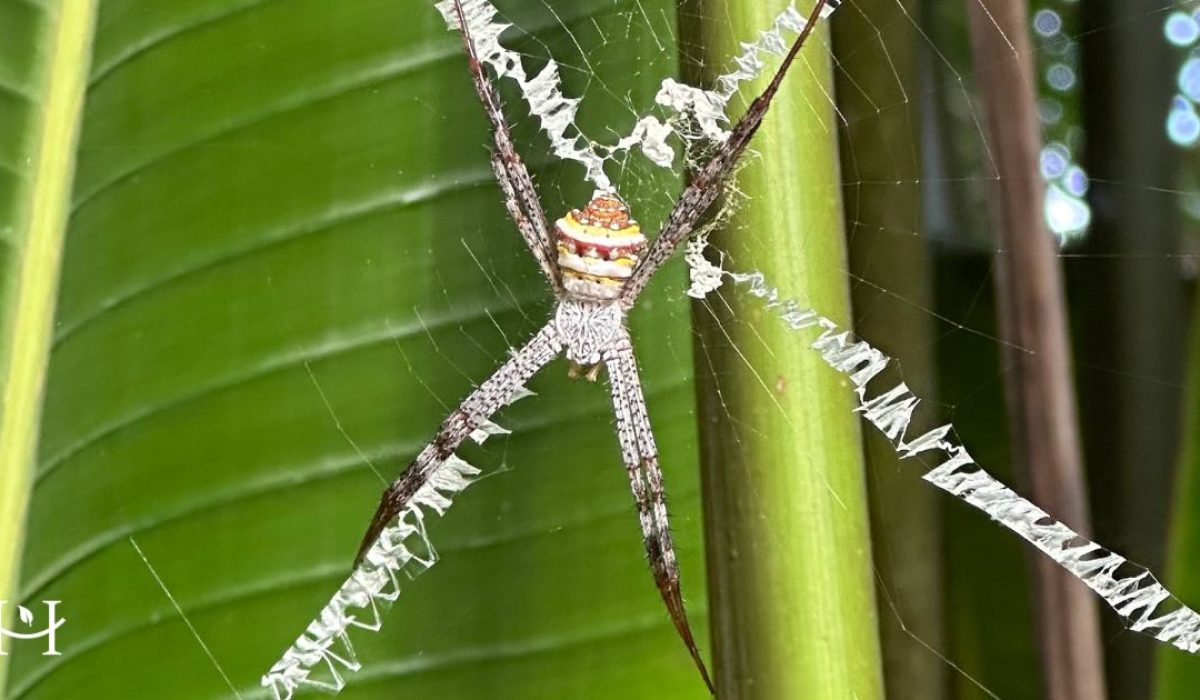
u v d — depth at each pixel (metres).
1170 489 0.16
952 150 0.16
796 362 0.15
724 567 0.15
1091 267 0.16
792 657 0.15
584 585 0.16
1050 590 0.16
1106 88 0.16
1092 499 0.16
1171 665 0.16
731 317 0.15
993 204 0.16
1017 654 0.16
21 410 0.16
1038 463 0.16
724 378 0.15
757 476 0.15
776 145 0.15
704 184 0.15
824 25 0.15
